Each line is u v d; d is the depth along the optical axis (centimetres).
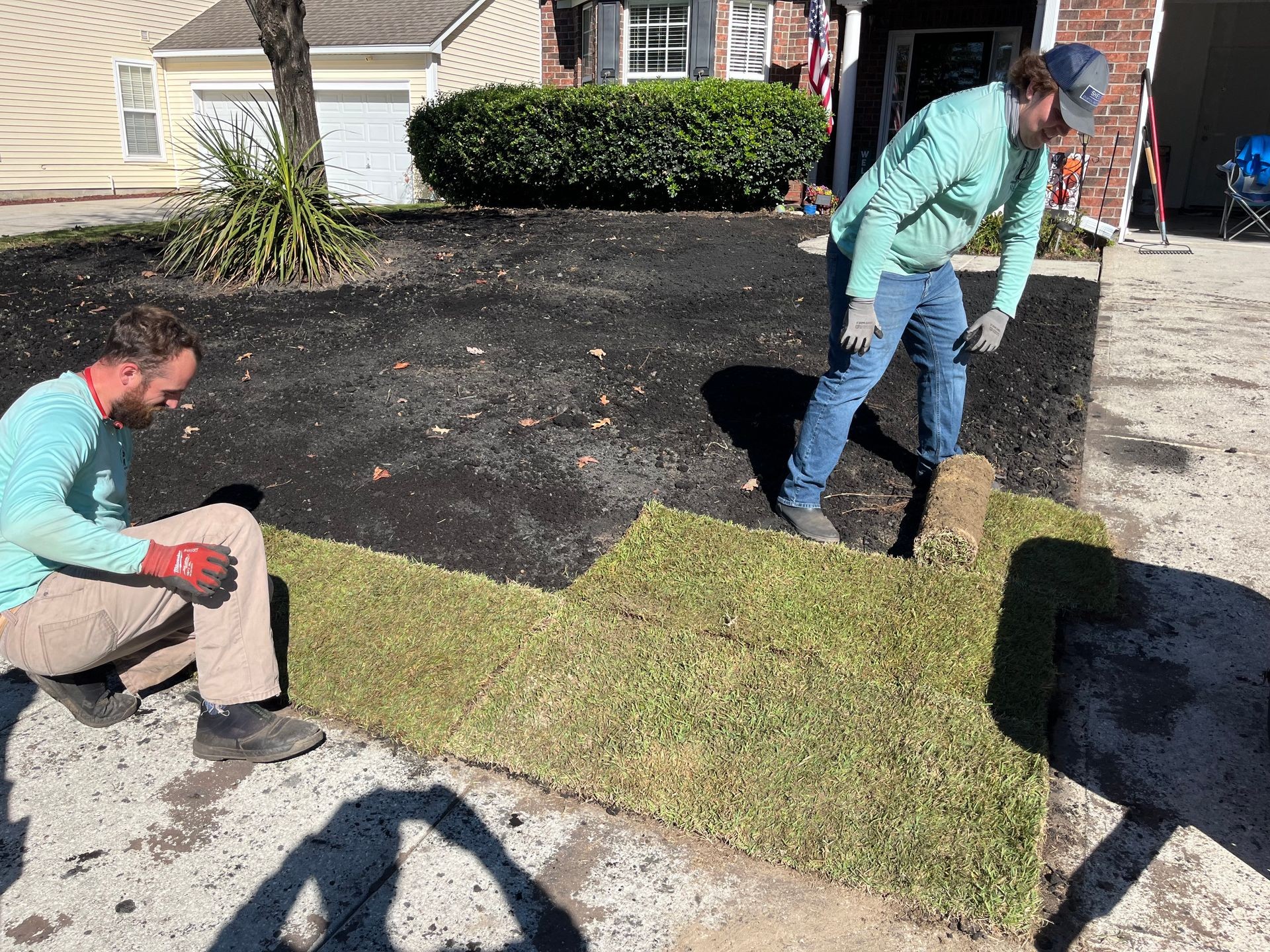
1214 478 419
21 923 202
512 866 218
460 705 271
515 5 1792
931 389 389
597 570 343
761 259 836
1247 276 865
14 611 234
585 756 250
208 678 245
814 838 222
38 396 226
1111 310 710
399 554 360
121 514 255
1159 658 296
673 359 560
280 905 207
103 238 943
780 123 1164
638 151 1174
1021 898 204
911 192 298
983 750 250
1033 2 1317
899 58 1429
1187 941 198
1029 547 357
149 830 229
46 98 1691
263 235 702
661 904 207
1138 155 1041
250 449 448
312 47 1620
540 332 607
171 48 1830
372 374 534
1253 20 1386
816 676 281
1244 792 240
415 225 1001
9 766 251
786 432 465
